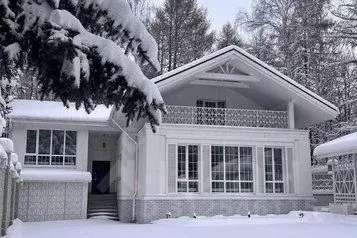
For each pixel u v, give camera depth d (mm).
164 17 33031
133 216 20594
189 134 20297
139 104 6125
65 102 6301
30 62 5914
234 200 20297
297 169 21281
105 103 6414
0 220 10492
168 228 16484
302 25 30594
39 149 23016
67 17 5316
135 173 21219
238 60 20844
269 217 19594
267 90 22000
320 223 18016
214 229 15844
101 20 6082
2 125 7320
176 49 33094
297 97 21500
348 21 28234
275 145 21266
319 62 30422
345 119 31516
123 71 5785
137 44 6152
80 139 23516
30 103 24500
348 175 19375
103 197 24062
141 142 20766
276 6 32000
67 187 22047
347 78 30375
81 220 21375
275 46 32000
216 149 20609
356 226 16516
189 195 19797
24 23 5340
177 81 19969
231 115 21953
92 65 5793
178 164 20016
